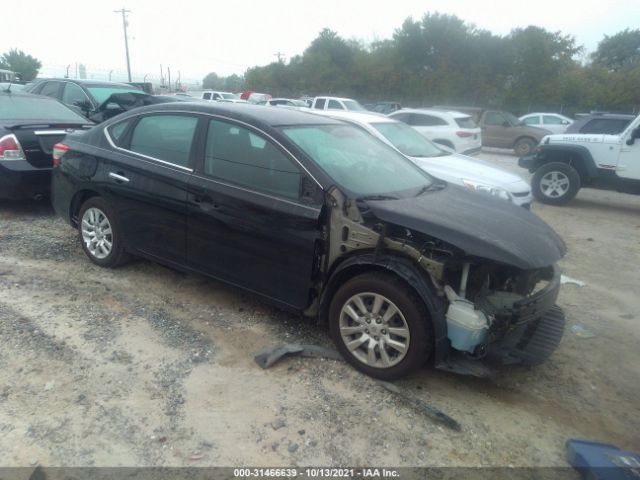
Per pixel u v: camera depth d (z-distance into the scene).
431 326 3.31
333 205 3.56
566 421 3.30
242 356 3.74
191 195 4.13
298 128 4.15
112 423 2.97
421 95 43.94
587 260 6.69
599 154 9.79
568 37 41.06
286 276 3.78
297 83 50.88
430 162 7.32
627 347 4.33
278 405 3.22
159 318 4.19
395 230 3.46
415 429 3.10
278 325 4.21
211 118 4.20
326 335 4.10
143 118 4.64
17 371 3.37
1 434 2.83
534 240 3.59
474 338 3.22
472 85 42.06
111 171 4.68
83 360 3.54
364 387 3.45
